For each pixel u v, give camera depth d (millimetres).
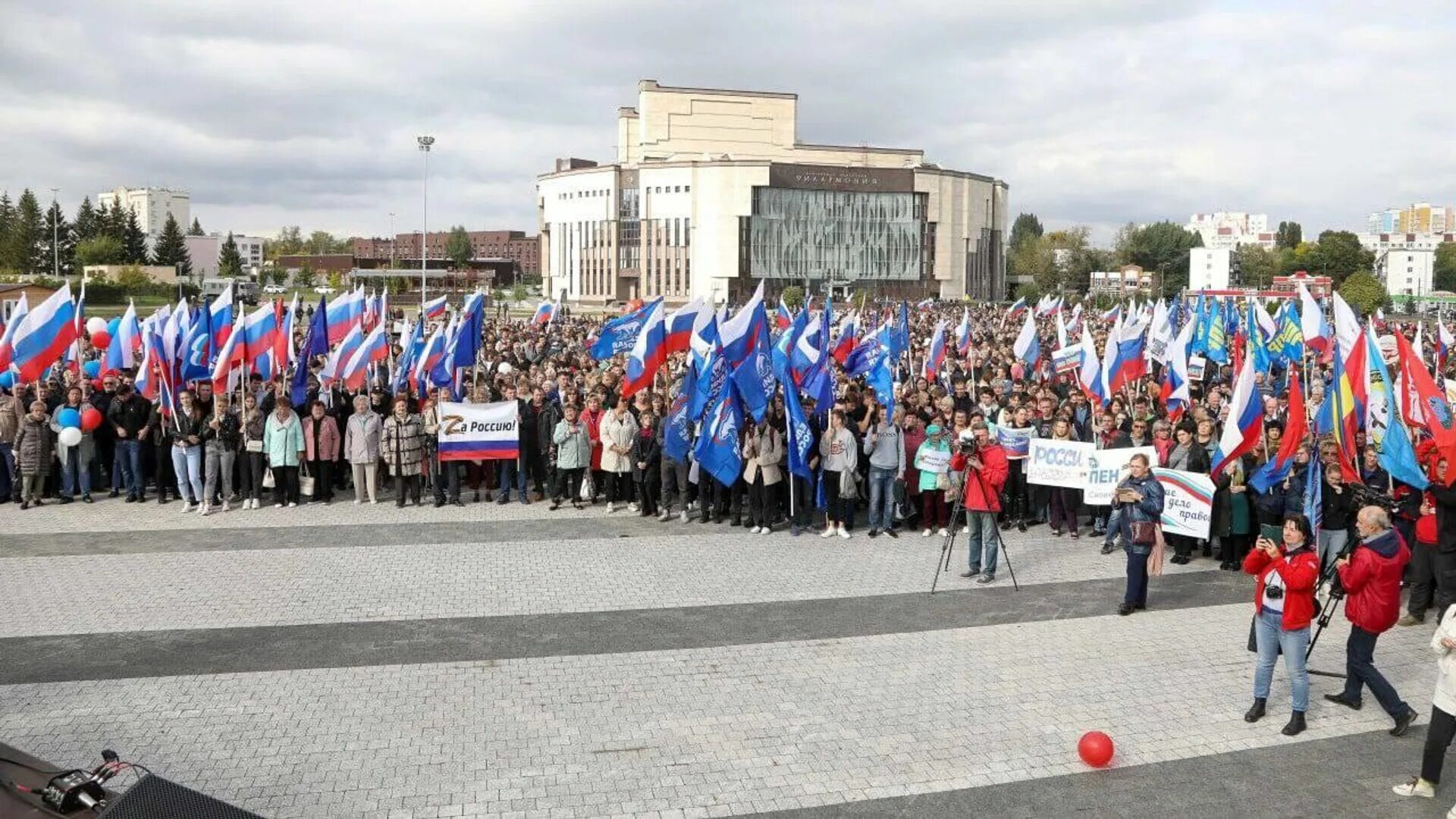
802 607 12148
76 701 9227
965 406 21016
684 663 10289
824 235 128125
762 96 141750
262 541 15312
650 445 17000
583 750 8305
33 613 11719
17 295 45719
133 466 18125
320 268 143750
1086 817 7258
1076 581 13375
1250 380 12914
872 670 10094
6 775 5703
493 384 21922
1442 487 11117
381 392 19844
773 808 7375
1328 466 12383
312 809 7301
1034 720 8930
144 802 5191
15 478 18141
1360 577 8680
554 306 42406
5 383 20750
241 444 17766
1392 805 7438
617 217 130125
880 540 15641
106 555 14398
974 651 10680
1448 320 58281
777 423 16297
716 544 15320
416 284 119438
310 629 11266
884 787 7699
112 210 123250
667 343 18297
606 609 12039
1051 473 15344
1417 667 10297
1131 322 29531
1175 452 14477
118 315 67188
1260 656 8906
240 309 20609
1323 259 128875
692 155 140250
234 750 8258
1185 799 7527
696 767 8016
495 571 13664
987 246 143625
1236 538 13930
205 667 10109
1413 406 11930
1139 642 10992
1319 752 8352
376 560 14227
